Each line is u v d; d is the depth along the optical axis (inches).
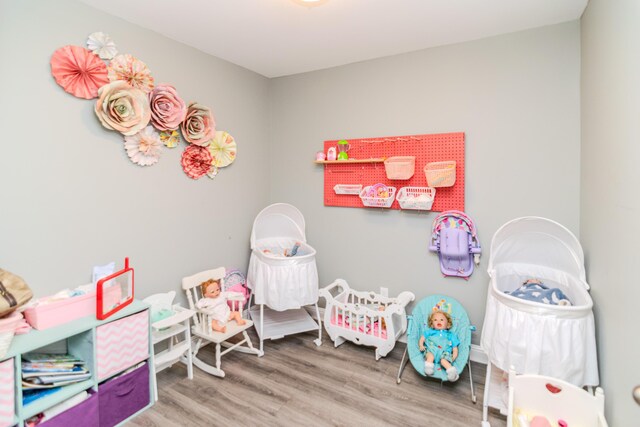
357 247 113.0
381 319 100.9
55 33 68.1
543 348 61.1
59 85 69.1
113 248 80.4
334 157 112.3
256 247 109.6
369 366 93.4
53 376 61.6
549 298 71.1
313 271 101.6
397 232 105.3
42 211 67.9
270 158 128.8
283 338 110.2
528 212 87.0
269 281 96.8
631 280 48.6
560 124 82.4
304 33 88.0
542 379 58.1
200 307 90.8
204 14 78.0
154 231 89.3
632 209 48.0
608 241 59.2
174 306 90.2
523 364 62.4
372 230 109.7
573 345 60.3
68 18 69.9
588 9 71.2
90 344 65.9
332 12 77.1
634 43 46.1
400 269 105.6
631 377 48.4
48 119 67.9
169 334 82.8
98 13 74.9
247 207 118.7
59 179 70.1
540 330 61.2
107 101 73.7
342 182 114.0
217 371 87.3
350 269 114.7
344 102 112.0
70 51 69.8
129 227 83.5
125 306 73.7
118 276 80.7
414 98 99.9
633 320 47.9
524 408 59.6
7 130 62.5
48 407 58.7
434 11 76.4
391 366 93.4
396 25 83.3
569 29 80.5
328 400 78.5
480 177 92.1
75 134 72.3
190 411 74.5
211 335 88.1
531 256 82.5
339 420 72.0
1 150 61.9
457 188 94.3
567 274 77.3
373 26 84.0
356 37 90.4
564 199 82.9
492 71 89.3
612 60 55.7
